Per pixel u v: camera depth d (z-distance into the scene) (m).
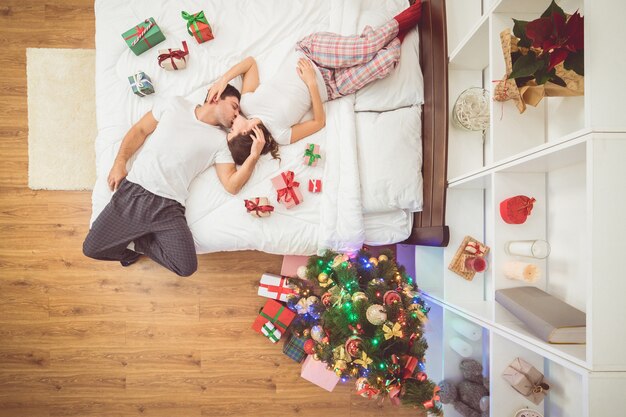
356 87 1.69
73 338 1.94
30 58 1.90
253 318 2.00
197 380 1.98
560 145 1.01
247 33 1.73
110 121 1.64
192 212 1.65
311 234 1.67
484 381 1.67
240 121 1.64
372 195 1.67
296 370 2.01
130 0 1.67
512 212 1.29
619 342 0.91
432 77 1.67
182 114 1.62
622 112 0.92
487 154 1.67
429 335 1.84
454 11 1.69
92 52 1.93
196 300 1.98
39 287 1.93
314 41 1.66
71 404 1.94
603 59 0.92
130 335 1.96
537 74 1.08
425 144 1.73
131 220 1.57
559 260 1.31
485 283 1.66
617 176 0.91
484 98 1.64
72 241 1.94
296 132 1.68
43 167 1.90
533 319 1.13
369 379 1.33
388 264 1.61
